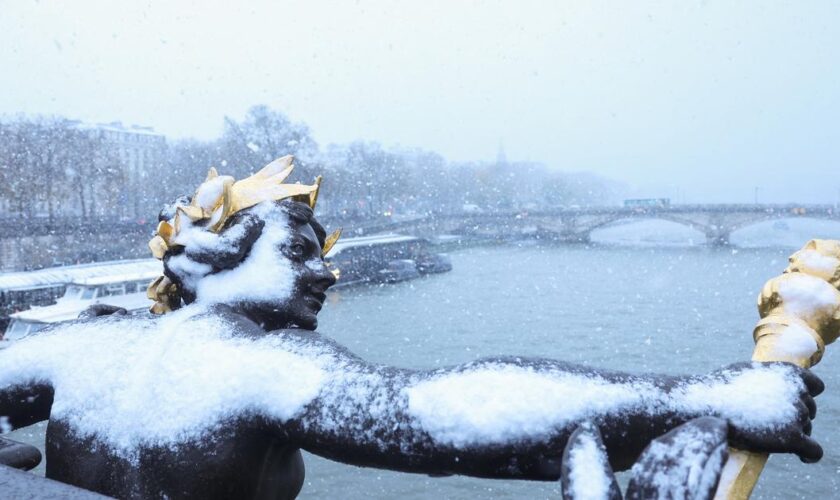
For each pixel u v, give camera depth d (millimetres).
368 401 1595
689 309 48375
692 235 110875
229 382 1769
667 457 1297
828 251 1711
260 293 1994
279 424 1696
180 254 2078
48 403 2059
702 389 1513
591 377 1517
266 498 1853
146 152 82562
